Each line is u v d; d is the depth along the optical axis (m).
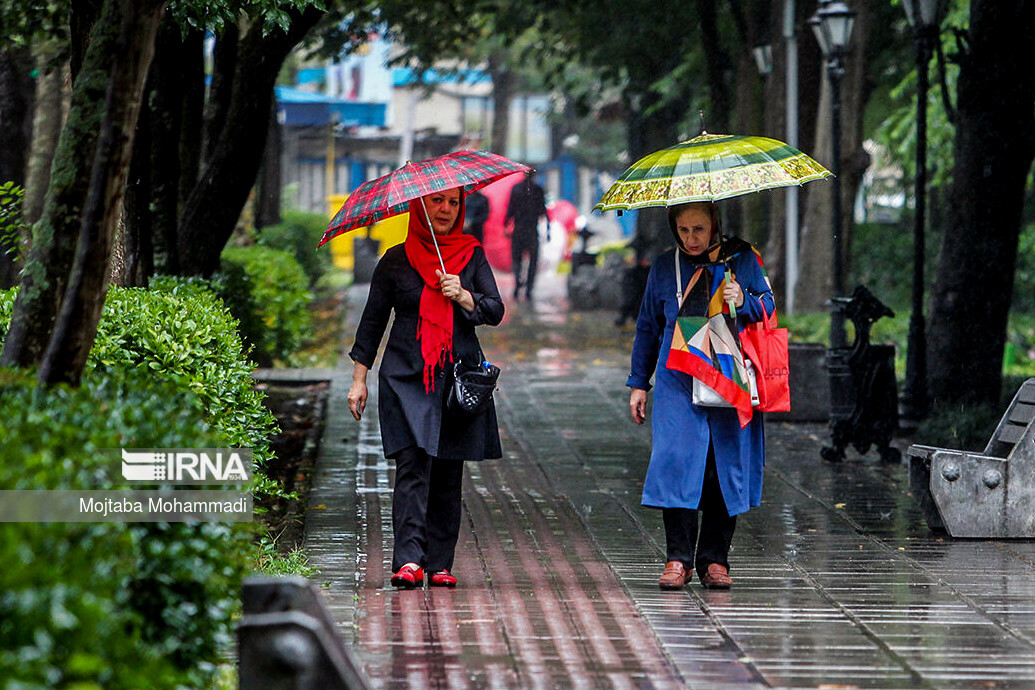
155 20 14.95
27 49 49.94
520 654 16.38
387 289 20.05
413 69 72.38
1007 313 38.19
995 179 37.44
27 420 11.98
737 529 24.69
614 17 71.06
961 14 63.38
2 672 8.44
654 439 19.70
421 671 15.66
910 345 38.06
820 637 17.25
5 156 51.03
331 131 121.44
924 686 15.23
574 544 23.28
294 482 29.58
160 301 22.50
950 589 19.98
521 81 151.50
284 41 37.28
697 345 19.09
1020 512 23.62
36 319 15.97
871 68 72.62
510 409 41.12
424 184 19.42
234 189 38.34
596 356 55.47
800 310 61.62
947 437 34.06
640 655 16.38
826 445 33.34
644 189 19.33
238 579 14.21
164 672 10.55
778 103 61.78
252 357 46.09
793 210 63.66
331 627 13.88
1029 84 37.12
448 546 20.31
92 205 14.99
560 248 119.12
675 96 78.88
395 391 19.80
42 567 9.02
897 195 97.44
